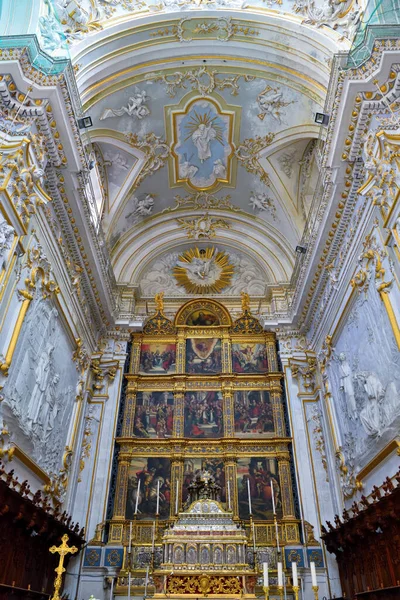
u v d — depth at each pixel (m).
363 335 9.64
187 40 12.44
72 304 11.55
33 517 8.10
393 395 8.08
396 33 7.78
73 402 11.89
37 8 9.48
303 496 12.23
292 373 14.02
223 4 11.95
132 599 10.76
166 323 15.55
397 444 7.84
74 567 11.18
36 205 8.48
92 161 12.16
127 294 15.52
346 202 10.10
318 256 11.82
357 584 9.52
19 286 8.04
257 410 13.86
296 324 14.70
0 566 7.21
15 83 8.13
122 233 16.22
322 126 11.62
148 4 11.98
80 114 9.61
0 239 7.21
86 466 12.52
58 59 8.62
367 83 8.18
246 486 12.57
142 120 13.83
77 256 11.52
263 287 16.42
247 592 8.39
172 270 16.81
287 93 12.83
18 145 7.74
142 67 12.60
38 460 9.25
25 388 8.40
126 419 13.53
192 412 13.83
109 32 11.54
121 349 14.62
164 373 14.59
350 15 10.77
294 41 11.79
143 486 12.58
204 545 9.16
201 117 14.16
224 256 16.98
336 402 11.63
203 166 15.57
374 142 8.28
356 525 9.08
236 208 16.77
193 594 8.32
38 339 9.05
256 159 14.79
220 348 15.06
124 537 11.71
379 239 8.64
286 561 11.30
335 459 11.69
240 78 13.11
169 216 17.00
